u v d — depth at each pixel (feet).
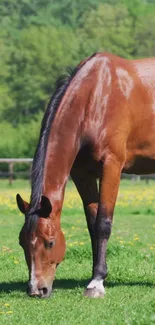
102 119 33.88
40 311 30.66
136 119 34.88
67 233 58.70
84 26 277.64
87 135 33.71
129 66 35.55
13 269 41.63
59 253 31.96
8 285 37.06
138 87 35.06
